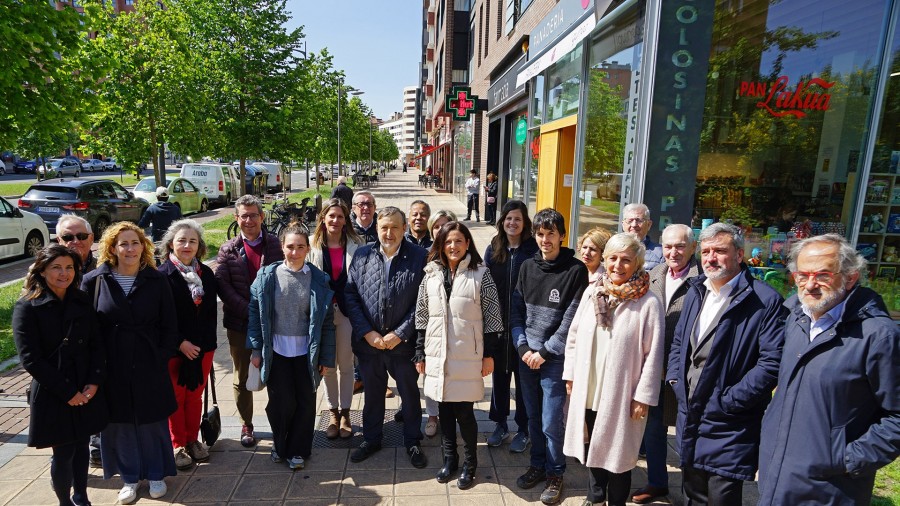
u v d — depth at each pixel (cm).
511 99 1210
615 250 273
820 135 564
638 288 273
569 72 823
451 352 329
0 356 541
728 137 544
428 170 4781
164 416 320
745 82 536
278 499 326
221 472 355
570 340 301
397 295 356
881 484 327
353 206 497
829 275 203
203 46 1427
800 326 219
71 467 302
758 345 245
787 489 213
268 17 1473
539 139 1003
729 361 249
